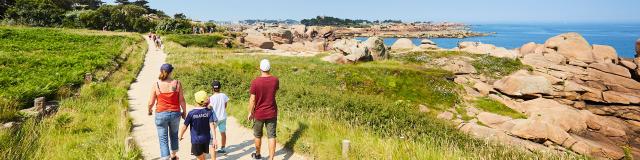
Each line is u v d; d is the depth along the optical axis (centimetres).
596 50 4425
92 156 835
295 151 945
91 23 8488
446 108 2762
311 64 3384
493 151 1076
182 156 920
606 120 2648
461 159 883
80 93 1631
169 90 779
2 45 3581
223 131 942
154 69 3016
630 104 3003
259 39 6494
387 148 867
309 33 12769
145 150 959
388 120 1526
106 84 1928
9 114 1060
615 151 2017
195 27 9825
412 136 1319
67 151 870
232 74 2411
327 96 1806
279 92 1844
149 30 9600
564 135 2023
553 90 3123
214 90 941
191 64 3141
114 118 1241
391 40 16212
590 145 1994
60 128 1055
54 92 1524
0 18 7569
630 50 10912
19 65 2366
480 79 3453
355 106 1638
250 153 946
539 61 3959
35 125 1048
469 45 4962
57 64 2516
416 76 3184
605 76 3672
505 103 2898
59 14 8356
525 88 2966
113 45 4500
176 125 805
